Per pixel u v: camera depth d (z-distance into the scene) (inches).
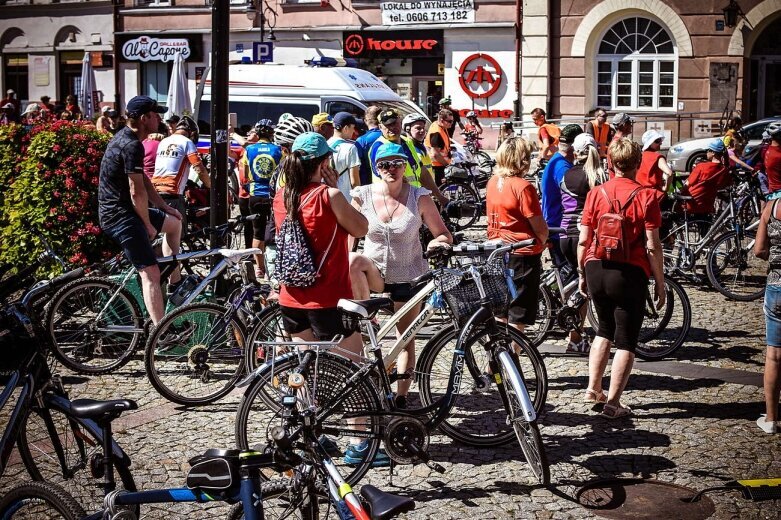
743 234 409.1
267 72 660.7
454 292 216.8
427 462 207.6
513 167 276.5
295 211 206.2
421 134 402.0
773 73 1024.2
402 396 232.8
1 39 1301.7
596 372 257.3
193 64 1200.2
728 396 274.4
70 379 293.4
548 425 250.2
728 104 1005.8
